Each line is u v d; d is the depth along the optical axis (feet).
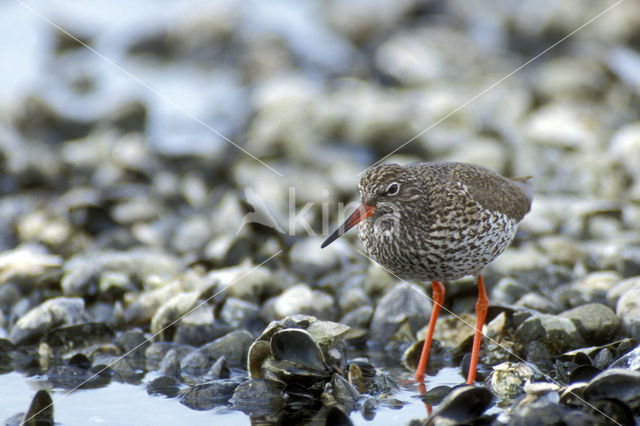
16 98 69.72
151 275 42.80
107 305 40.34
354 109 64.54
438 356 34.24
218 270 43.45
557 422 25.45
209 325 36.47
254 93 72.79
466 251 30.83
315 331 31.04
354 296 39.04
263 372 30.53
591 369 28.71
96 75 78.69
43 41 84.07
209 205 56.29
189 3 91.30
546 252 43.80
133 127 68.64
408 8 87.15
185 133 67.67
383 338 36.22
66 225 49.78
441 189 30.60
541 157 59.36
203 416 27.89
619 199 52.39
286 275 42.39
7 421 27.61
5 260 43.34
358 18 85.25
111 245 48.34
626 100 68.13
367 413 27.71
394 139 61.72
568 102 67.56
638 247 42.83
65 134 68.80
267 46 80.84
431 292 39.75
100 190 56.29
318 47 83.30
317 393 29.55
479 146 58.80
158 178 58.49
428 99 66.33
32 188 58.70
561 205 50.75
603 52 74.18
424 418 27.07
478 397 26.55
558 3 81.35
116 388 30.94
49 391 30.68
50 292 41.37
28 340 35.91
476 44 81.82
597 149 59.52
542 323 32.50
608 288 37.88
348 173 56.75
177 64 81.71
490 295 39.17
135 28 87.15
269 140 62.75
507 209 31.71
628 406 25.75
